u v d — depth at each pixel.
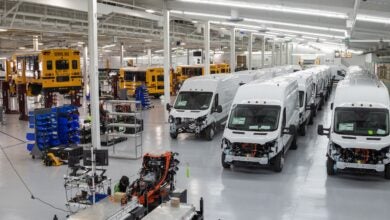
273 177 12.58
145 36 33.56
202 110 18.25
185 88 19.27
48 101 23.56
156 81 37.09
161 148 16.84
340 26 22.16
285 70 31.66
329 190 11.26
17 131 21.59
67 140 16.12
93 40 15.20
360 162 11.81
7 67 28.62
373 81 16.98
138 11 23.34
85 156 9.23
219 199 10.62
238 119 13.64
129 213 7.70
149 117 25.88
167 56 22.66
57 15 24.22
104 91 38.09
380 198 10.59
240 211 9.75
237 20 21.98
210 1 17.61
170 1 22.28
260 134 12.89
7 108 29.02
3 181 12.49
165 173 9.67
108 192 9.30
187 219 7.25
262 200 10.52
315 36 38.25
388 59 29.64
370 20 16.00
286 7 16.73
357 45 31.97
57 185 12.01
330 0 14.86
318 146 16.81
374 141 11.80
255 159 12.65
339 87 14.08
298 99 18.16
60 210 9.98
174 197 8.31
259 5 17.00
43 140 15.40
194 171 13.32
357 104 12.86
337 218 9.28
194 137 19.20
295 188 11.45
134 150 16.41
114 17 28.80
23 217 9.57
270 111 13.59
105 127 16.61
